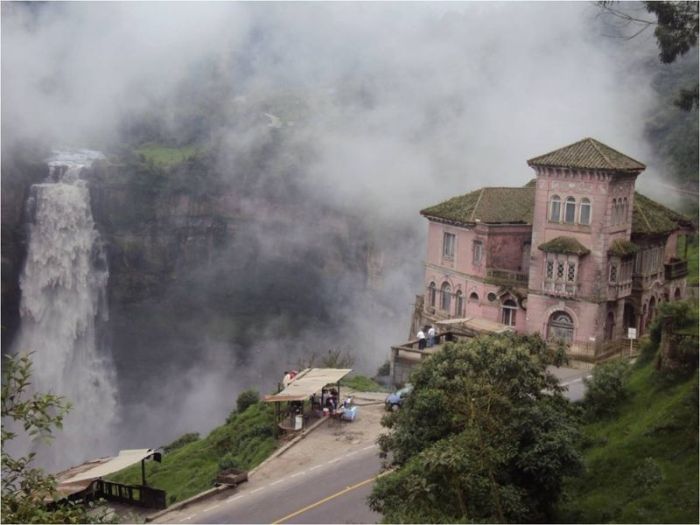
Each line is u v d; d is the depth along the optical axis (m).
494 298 73.56
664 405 44.91
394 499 34.34
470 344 39.25
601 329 68.31
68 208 126.06
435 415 38.00
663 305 49.22
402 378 68.75
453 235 77.62
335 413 57.78
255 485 48.75
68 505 27.11
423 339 69.25
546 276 69.44
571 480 42.16
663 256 73.88
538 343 40.97
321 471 49.56
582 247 67.69
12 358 24.64
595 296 67.62
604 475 41.41
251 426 60.69
